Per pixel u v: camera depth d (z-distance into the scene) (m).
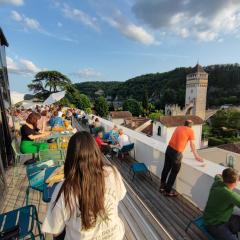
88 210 1.05
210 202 2.37
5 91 5.15
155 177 4.65
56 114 9.62
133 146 5.63
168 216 3.18
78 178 1.07
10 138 4.88
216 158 20.48
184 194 3.71
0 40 4.77
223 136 51.16
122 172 4.96
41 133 5.04
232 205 2.27
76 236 1.09
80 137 1.14
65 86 46.00
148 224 2.92
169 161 3.73
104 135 7.45
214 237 2.34
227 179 2.28
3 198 3.27
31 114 4.74
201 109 65.75
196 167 3.39
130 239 2.60
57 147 5.07
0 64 4.77
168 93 80.88
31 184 2.70
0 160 3.44
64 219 1.09
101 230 1.12
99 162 1.14
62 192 1.08
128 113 47.91
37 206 3.22
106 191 1.14
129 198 3.62
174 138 3.59
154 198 3.71
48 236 2.47
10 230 1.86
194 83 64.81
